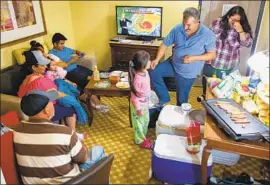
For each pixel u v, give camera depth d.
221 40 2.75
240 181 1.75
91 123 2.76
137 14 3.63
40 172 1.27
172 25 3.73
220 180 1.73
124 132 2.64
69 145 1.31
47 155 1.24
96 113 3.04
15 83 2.69
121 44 3.59
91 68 3.47
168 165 1.75
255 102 1.64
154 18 3.58
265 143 1.34
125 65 3.72
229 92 1.82
